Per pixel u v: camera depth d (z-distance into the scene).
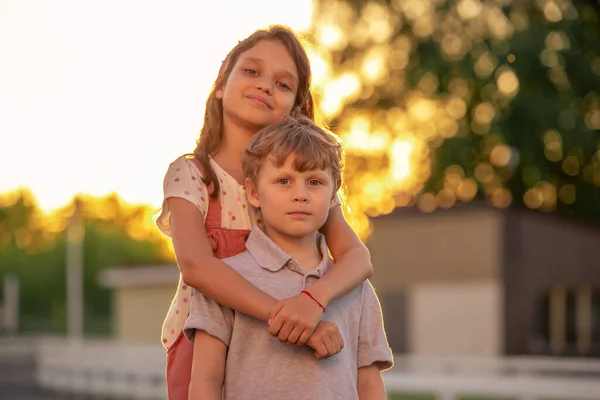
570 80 27.06
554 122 27.05
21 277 72.00
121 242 72.56
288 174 2.92
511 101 26.97
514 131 27.17
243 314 2.87
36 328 70.38
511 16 26.58
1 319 68.94
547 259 25.02
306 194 2.91
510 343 24.14
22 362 41.31
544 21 26.66
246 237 3.13
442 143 27.47
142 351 27.03
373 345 3.05
